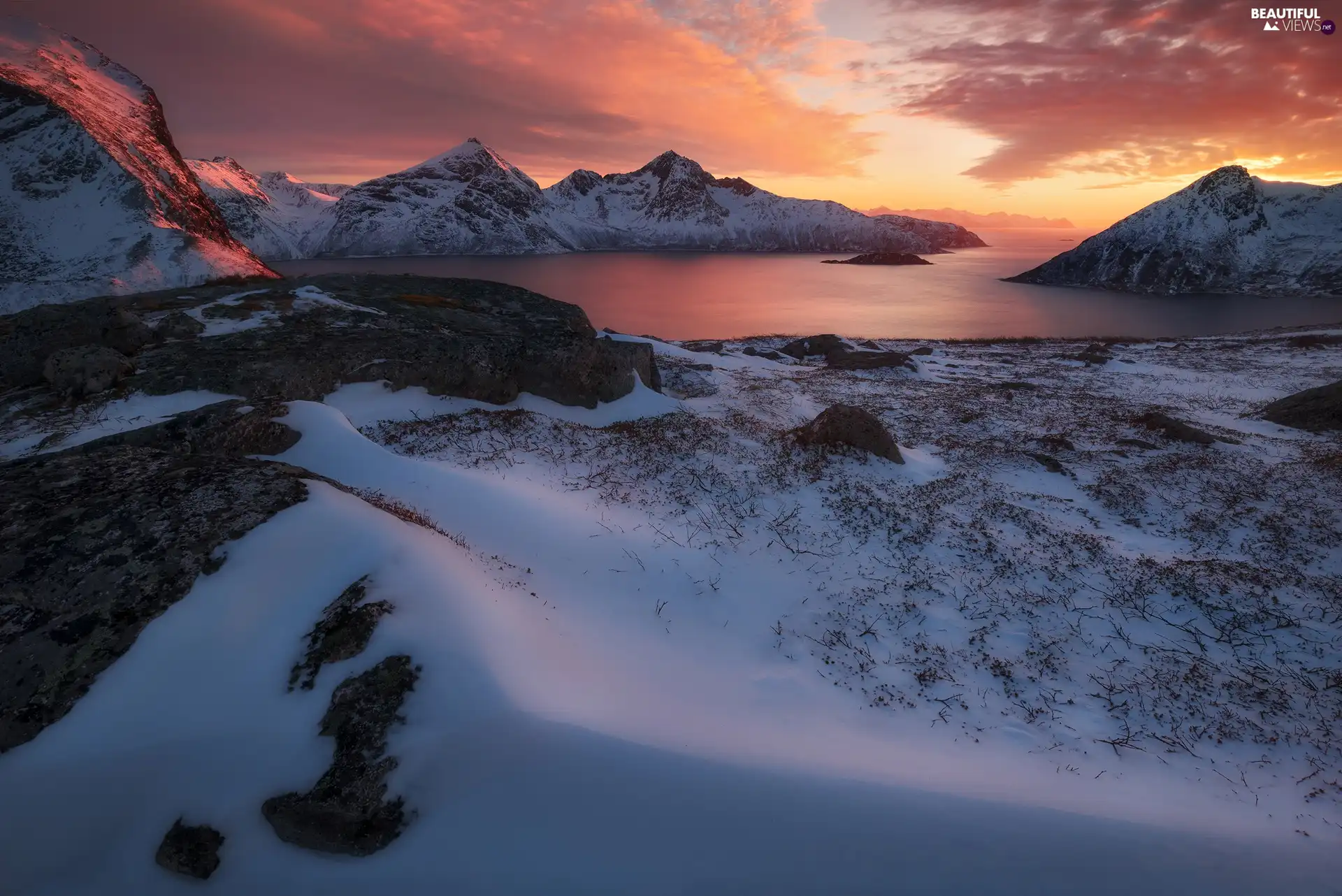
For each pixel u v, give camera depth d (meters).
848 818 3.73
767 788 3.90
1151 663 7.29
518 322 24.16
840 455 14.90
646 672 5.89
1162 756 5.54
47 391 13.52
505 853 3.44
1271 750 5.74
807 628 7.59
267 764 3.79
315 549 5.23
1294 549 11.39
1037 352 47.88
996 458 17.36
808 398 25.55
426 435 12.88
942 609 8.35
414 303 23.39
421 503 8.37
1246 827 4.32
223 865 3.43
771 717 5.49
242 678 4.26
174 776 3.75
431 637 4.55
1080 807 4.20
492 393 15.72
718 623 7.41
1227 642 7.86
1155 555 10.95
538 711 4.23
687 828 3.58
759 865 3.41
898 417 23.27
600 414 16.70
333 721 3.95
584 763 3.89
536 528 8.53
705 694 5.72
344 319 20.19
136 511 5.34
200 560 4.94
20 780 3.65
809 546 9.89
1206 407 27.50
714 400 22.47
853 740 5.22
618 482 11.49
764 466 13.48
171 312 19.67
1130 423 21.97
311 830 3.51
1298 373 35.84
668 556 8.73
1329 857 3.95
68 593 4.53
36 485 5.68
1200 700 6.53
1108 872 3.52
